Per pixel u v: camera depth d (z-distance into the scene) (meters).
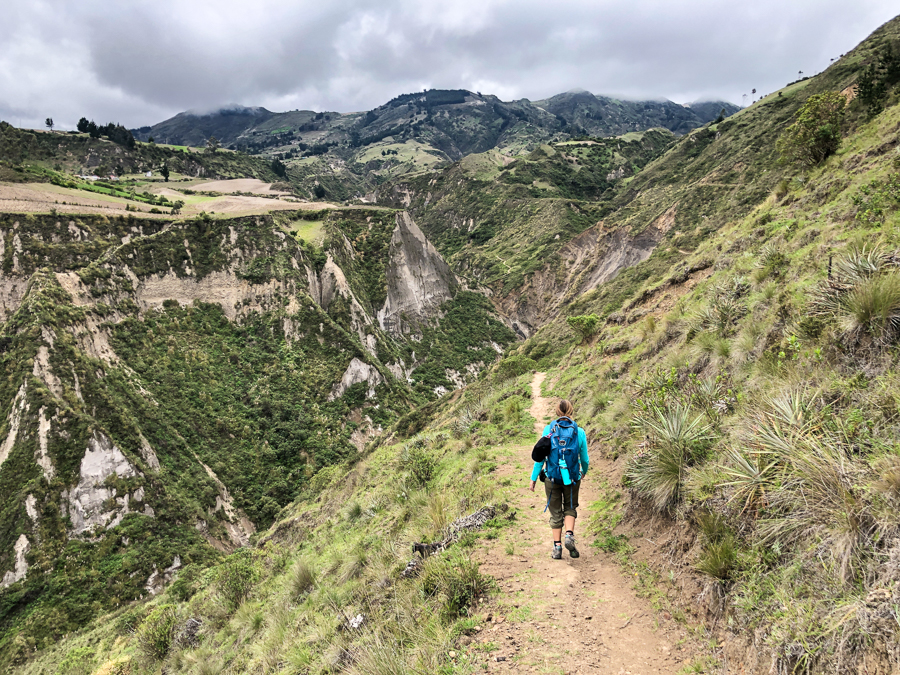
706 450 5.41
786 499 3.89
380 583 6.76
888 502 3.15
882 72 41.72
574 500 5.74
